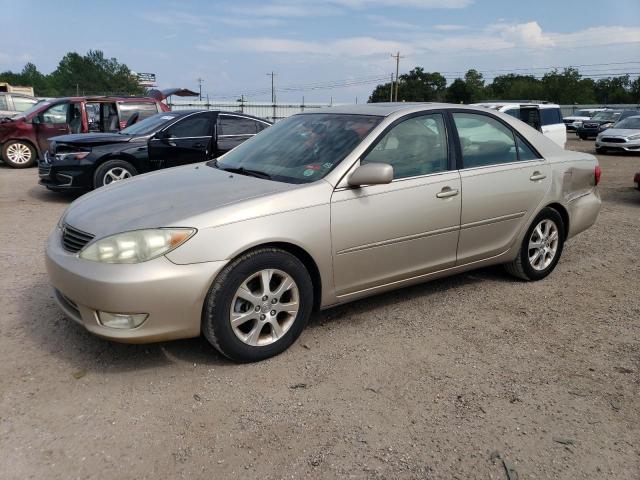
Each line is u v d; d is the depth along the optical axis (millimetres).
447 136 4289
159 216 3236
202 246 3137
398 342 3779
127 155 8828
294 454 2592
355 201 3680
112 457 2547
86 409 2916
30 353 3490
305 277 3535
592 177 5395
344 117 4301
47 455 2547
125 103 12836
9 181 11477
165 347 3607
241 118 9289
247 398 3051
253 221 3289
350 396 3092
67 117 12805
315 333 3891
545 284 5027
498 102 14438
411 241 4004
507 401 3074
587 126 28812
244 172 4055
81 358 3443
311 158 3924
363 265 3807
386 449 2641
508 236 4668
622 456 2633
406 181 3945
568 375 3381
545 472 2512
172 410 2924
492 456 2605
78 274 3096
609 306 4523
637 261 5848
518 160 4727
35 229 6930
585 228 5410
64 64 112188
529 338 3891
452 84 81125
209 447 2631
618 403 3080
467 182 4266
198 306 3168
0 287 4637
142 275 3018
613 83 92562
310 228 3482
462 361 3529
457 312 4328
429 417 2906
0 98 18516
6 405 2924
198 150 8734
